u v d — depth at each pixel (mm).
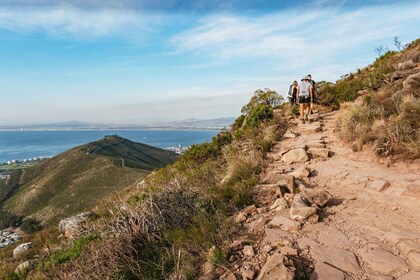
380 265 3646
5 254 11906
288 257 3785
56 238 10984
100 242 5273
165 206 5836
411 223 4539
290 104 15523
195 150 13273
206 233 4902
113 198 12602
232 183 7219
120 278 4156
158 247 4793
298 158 8461
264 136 10883
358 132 8492
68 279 4652
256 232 4879
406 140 6914
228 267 3973
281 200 5773
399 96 8930
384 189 5809
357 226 4707
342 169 7309
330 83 16656
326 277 3506
